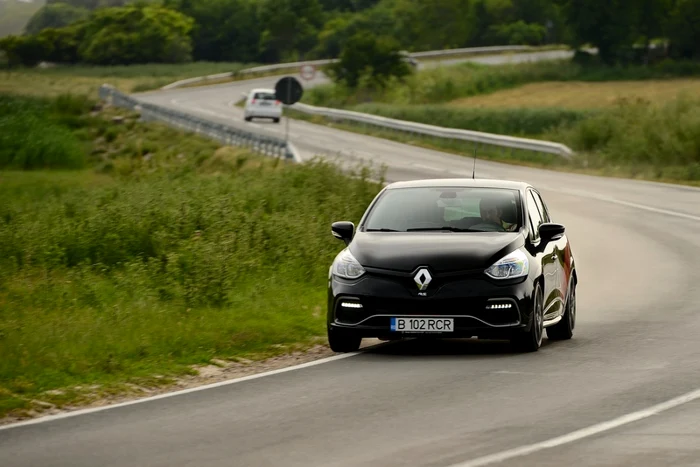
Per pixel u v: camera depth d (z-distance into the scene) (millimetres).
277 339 41062
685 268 62594
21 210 80625
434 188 41312
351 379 33562
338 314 37625
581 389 31203
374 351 39031
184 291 48906
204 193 82250
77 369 35062
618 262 65688
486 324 36469
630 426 26578
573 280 43406
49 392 32438
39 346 37469
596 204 100750
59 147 154000
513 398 30078
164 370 35719
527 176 131125
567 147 160000
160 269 54906
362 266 37406
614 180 127562
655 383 31938
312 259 58312
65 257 61062
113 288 52125
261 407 29719
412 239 38219
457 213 39906
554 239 39688
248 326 42688
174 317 44062
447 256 36938
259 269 56188
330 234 65500
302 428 27016
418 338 40688
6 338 38781
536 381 32531
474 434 25922
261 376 34500
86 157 166000
